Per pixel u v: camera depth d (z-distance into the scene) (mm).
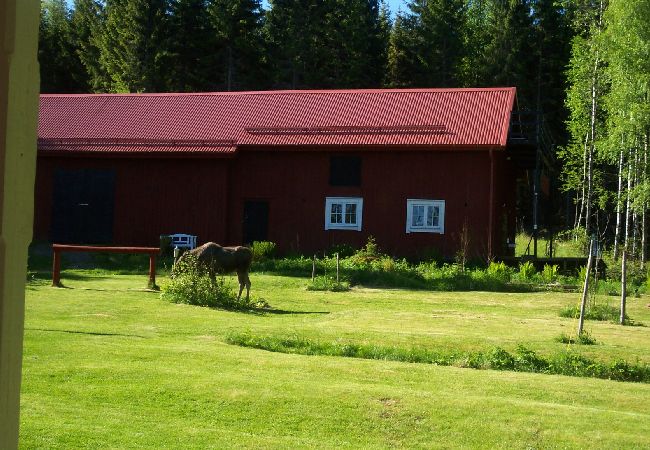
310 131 33906
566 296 23938
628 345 14422
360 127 33562
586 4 39719
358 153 32875
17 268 1750
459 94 34969
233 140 33938
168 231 34125
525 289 25609
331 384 9594
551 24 55219
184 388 9000
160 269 27953
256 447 7133
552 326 17125
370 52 62594
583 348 13766
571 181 41656
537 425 8305
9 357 1726
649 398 10023
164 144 34250
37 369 9461
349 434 7859
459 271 27516
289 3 58781
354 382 9859
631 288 25750
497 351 12188
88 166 34844
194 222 34000
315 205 33250
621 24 31469
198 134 34875
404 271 27422
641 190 31750
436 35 58875
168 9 57625
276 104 36344
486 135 31859
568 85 53719
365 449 7383
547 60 55375
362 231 32719
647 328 17359
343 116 34688
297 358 11422
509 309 20656
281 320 16562
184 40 57500
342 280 25984
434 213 32094
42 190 35031
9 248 1723
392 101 35250
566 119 54031
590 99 39250
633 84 31125
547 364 11836
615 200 38500
